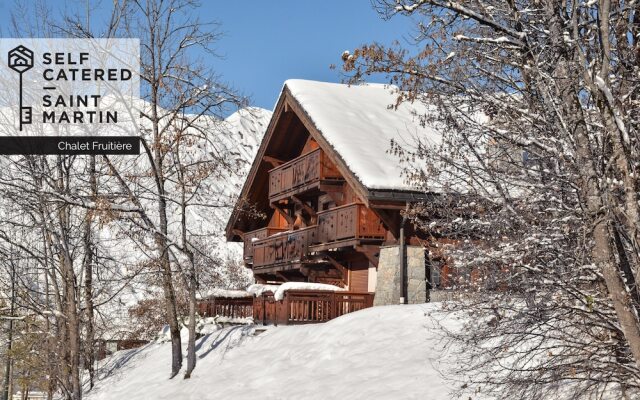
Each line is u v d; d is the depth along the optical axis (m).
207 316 29.44
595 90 8.12
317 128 24.83
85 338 25.66
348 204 24.47
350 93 28.22
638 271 8.00
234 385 18.17
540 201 9.59
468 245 10.38
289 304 22.70
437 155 10.45
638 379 9.46
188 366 21.22
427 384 13.25
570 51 8.86
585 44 9.30
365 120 25.69
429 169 10.86
